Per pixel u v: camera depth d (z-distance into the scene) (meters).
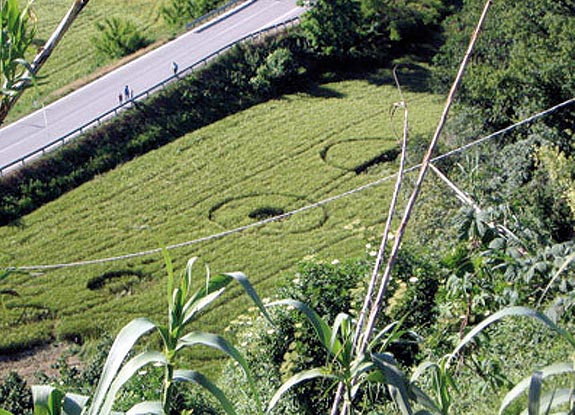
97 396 4.41
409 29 64.88
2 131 53.88
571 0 43.84
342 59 61.59
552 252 13.74
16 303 38.38
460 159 36.34
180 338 4.79
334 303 20.56
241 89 57.84
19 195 47.47
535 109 40.84
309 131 53.78
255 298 4.84
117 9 73.69
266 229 44.22
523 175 31.94
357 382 5.75
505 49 47.69
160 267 41.62
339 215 45.00
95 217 46.22
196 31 65.94
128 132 52.84
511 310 5.14
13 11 5.95
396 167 49.31
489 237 13.95
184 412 5.91
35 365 34.81
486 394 12.78
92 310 38.28
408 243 21.89
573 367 4.99
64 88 59.41
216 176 49.53
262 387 19.70
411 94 58.53
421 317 19.48
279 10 68.00
